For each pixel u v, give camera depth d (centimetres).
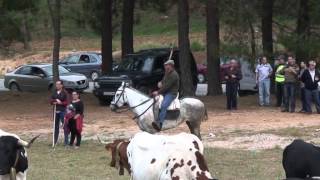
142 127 1709
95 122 2362
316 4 2839
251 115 2481
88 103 3008
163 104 1670
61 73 3659
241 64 3222
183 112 1680
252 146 1809
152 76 2908
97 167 1530
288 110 2573
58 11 2891
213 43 3039
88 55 4612
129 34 3416
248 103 2864
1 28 3159
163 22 7188
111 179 1381
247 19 2809
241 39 2847
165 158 797
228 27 2867
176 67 2992
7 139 1008
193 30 6712
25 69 3719
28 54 6188
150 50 3109
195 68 3175
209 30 3048
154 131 1706
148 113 1688
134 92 1719
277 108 2691
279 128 2127
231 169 1475
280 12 3188
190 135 828
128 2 3403
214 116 2466
